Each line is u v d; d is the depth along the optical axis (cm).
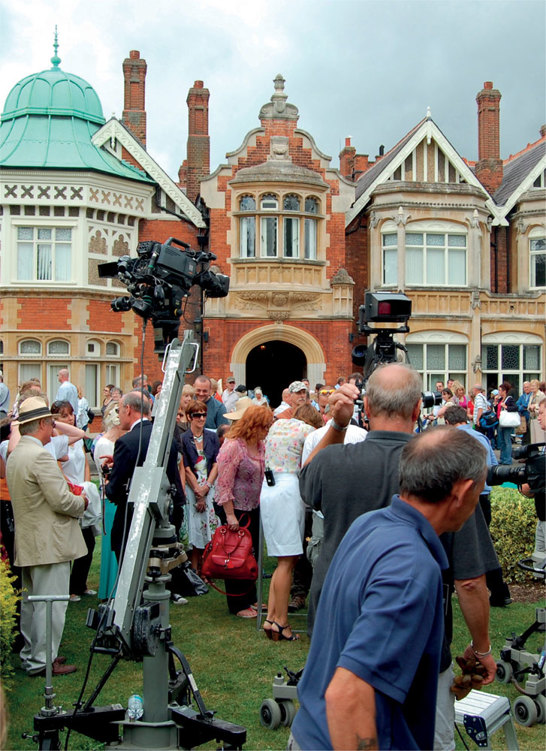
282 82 2194
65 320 2034
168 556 372
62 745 434
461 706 390
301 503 602
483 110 2580
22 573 552
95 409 2067
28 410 538
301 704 237
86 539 720
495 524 775
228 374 2130
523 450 468
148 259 432
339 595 226
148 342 2161
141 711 384
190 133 2534
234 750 357
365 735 196
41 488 520
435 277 2284
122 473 557
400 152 2259
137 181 2155
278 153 2173
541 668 475
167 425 379
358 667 199
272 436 612
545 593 732
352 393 362
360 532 239
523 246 2370
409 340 2236
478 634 322
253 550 684
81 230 2041
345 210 2214
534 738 444
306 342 2170
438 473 231
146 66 2452
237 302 2139
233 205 2155
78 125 2197
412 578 210
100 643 354
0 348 2030
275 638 599
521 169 2514
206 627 638
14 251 2027
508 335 2317
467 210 2280
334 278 2169
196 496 783
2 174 2005
